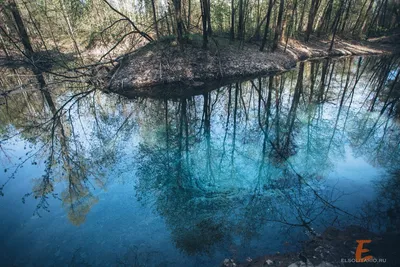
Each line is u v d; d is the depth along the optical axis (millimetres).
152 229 3354
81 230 3354
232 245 3018
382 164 4766
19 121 7910
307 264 2551
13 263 2898
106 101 9539
